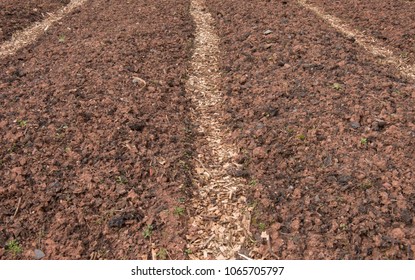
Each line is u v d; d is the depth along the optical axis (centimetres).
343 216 459
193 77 797
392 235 432
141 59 821
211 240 461
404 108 625
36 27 1057
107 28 993
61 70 771
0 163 549
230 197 516
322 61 770
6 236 462
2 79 758
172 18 1068
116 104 663
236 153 593
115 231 467
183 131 626
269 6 1120
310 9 1104
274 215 472
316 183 507
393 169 511
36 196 504
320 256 424
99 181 521
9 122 624
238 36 930
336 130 587
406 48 870
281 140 587
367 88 682
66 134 600
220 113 691
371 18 1028
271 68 771
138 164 547
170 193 511
